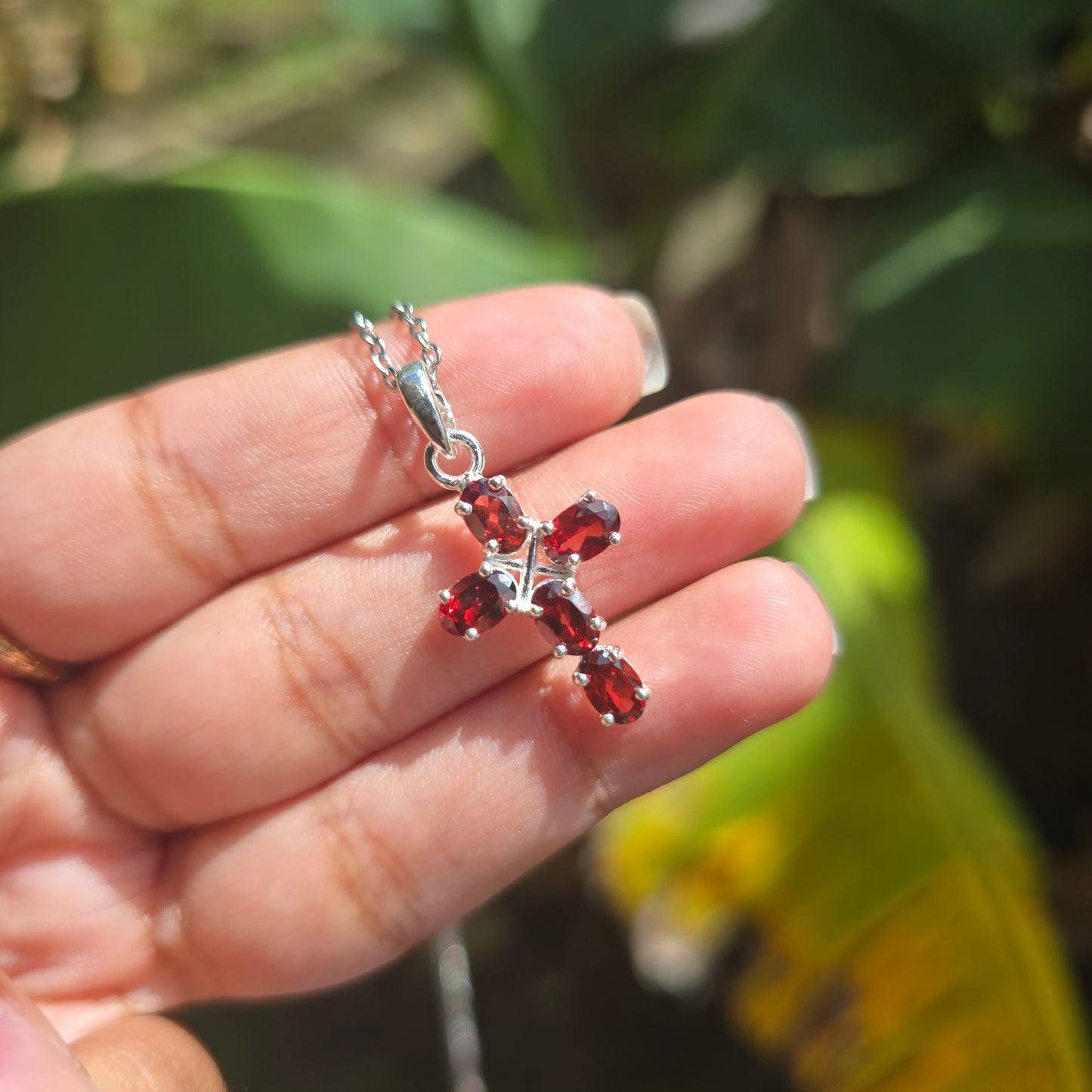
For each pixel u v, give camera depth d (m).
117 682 0.09
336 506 0.09
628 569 0.09
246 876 0.09
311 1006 0.15
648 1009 0.15
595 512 0.09
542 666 0.09
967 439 0.16
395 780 0.09
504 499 0.09
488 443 0.09
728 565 0.09
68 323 0.12
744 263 0.18
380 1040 0.15
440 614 0.09
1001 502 0.18
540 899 0.16
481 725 0.09
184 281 0.12
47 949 0.09
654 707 0.09
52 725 0.09
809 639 0.09
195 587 0.09
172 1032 0.08
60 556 0.09
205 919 0.09
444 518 0.10
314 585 0.09
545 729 0.09
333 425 0.09
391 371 0.09
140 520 0.09
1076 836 0.15
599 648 0.09
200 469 0.09
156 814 0.09
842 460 0.15
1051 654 0.17
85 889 0.09
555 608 0.08
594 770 0.09
